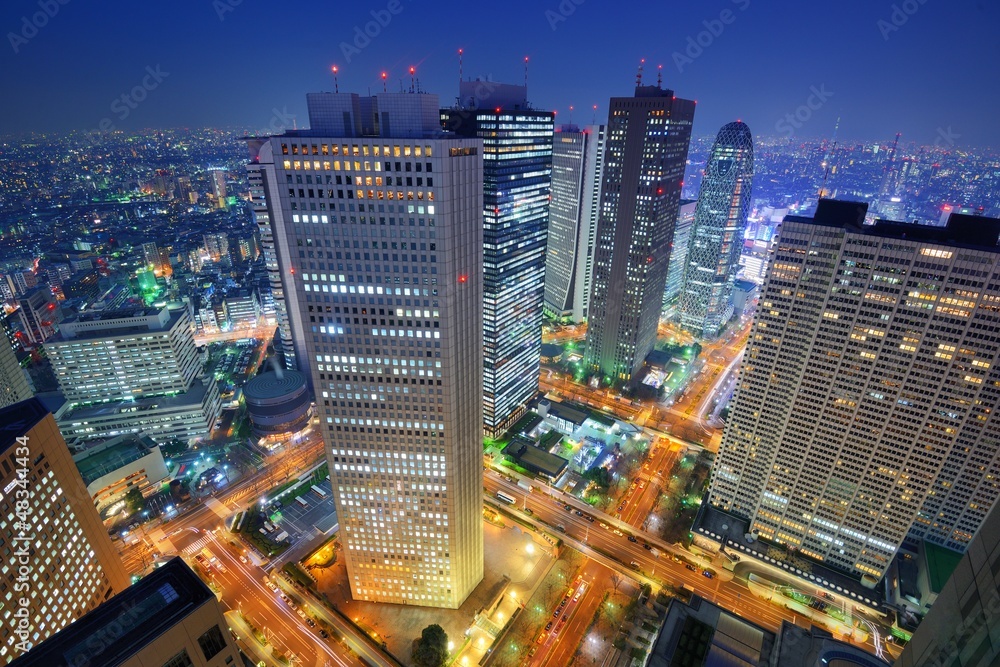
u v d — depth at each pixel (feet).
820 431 583.58
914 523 643.04
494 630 556.92
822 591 608.19
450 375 454.81
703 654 439.63
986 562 149.59
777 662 418.10
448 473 497.05
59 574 444.96
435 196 395.75
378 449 496.23
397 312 438.40
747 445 651.66
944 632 159.84
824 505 606.96
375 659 530.27
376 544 547.49
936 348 490.49
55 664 235.61
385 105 419.13
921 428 518.37
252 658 531.50
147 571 631.97
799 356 574.56
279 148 397.60
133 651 240.94
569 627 566.36
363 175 397.60
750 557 636.48
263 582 617.21
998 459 561.02
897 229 520.01
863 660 379.14
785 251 552.00
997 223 467.11
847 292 524.11
